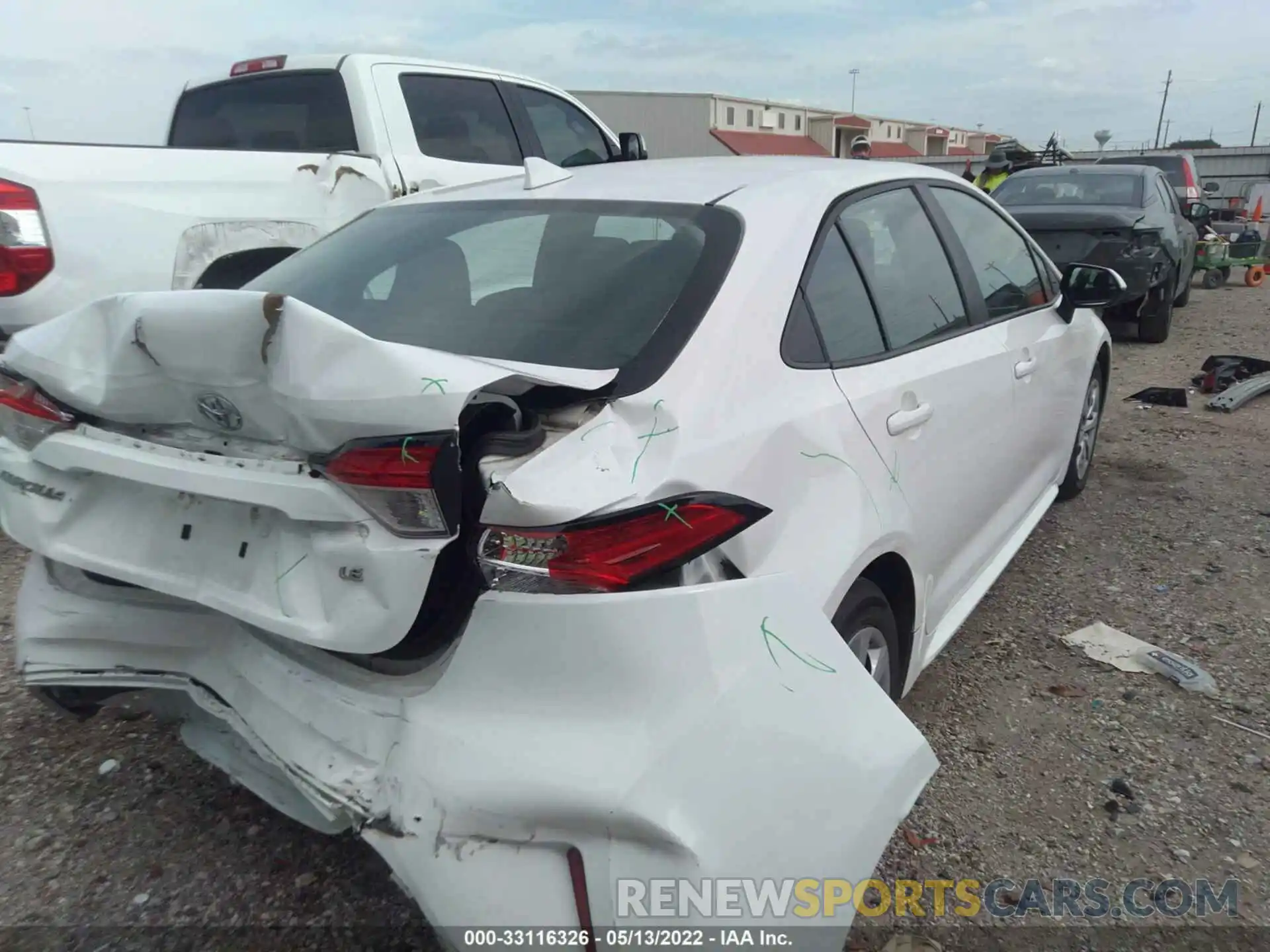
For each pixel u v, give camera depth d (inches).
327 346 65.2
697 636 64.5
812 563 82.2
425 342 88.7
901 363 105.0
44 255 158.7
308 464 69.1
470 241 101.7
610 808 60.7
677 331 81.5
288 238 192.1
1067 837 99.7
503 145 245.4
